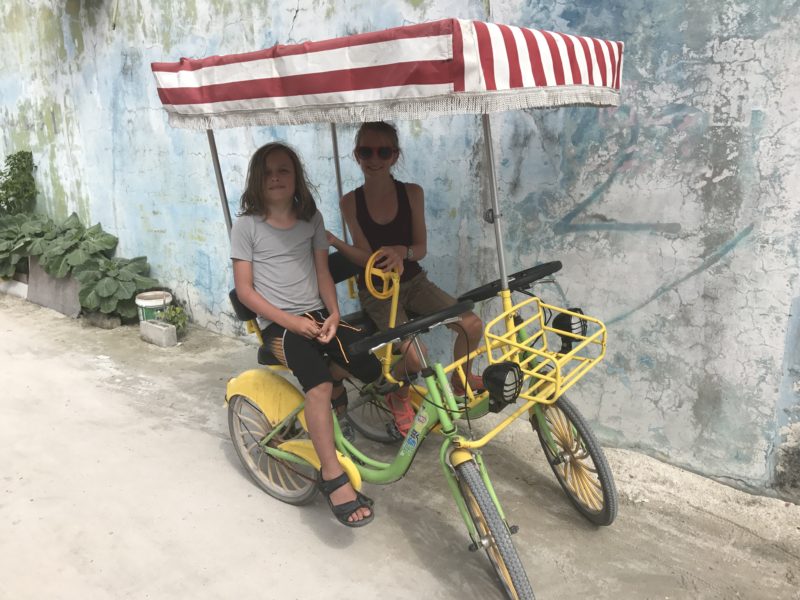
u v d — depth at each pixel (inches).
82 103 252.2
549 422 112.3
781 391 109.1
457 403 100.0
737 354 112.4
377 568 100.0
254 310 103.5
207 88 97.7
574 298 130.7
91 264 233.6
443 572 99.1
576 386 134.5
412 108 74.7
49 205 294.8
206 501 118.0
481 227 141.6
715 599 93.0
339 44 78.8
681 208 113.6
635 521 110.9
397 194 120.8
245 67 90.8
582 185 124.4
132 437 142.7
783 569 98.6
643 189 117.2
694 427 120.1
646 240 118.8
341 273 124.8
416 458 133.3
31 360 192.4
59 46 255.8
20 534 107.6
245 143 189.3
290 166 104.9
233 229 104.6
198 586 96.0
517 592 82.0
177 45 203.3
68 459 132.6
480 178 138.9
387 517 113.5
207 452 136.3
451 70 70.6
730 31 103.0
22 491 120.4
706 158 109.2
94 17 232.2
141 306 212.4
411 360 109.4
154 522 111.4
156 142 220.2
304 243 108.7
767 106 101.7
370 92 77.8
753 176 105.1
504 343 91.1
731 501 114.3
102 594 94.3
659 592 94.3
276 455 114.3
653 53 111.3
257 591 95.0
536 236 133.4
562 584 96.0
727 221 109.0
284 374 175.5
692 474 121.7
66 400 162.7
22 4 271.6
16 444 138.8
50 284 251.9
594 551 103.4
